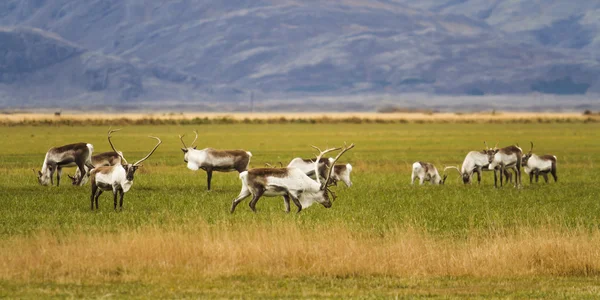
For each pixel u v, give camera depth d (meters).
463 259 82.44
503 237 92.50
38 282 76.25
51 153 148.88
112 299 70.19
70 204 122.31
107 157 153.50
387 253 83.25
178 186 151.50
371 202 128.12
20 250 82.06
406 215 111.94
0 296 70.88
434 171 160.62
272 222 96.06
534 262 83.19
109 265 80.75
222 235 89.00
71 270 79.44
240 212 112.81
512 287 75.94
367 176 179.12
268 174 108.00
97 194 122.88
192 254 83.25
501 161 152.00
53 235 93.12
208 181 143.50
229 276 78.94
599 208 122.50
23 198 128.88
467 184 160.25
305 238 88.00
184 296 71.50
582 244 84.62
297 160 136.75
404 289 74.94
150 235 86.94
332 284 76.50
